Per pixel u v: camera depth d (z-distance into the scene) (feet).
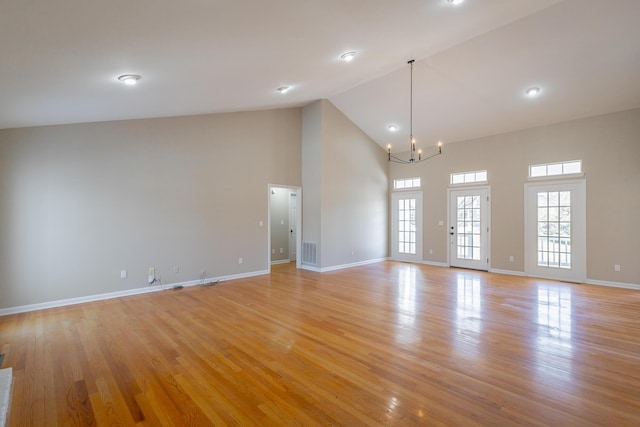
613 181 17.51
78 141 14.61
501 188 21.61
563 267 19.16
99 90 10.69
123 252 15.80
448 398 7.04
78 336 10.69
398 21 10.31
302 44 10.57
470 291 16.62
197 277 18.30
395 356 9.12
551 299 15.01
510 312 13.07
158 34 7.68
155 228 16.79
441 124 22.31
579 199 18.56
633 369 8.30
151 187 16.67
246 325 11.66
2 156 12.96
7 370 8.18
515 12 11.87
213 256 18.95
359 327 11.41
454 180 24.23
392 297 15.47
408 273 21.65
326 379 7.89
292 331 11.07
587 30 12.95
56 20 6.12
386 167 27.73
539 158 20.03
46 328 11.43
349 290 16.90
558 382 7.68
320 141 22.30
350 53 12.64
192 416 6.49
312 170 22.89
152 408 6.77
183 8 6.72
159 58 9.12
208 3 6.73
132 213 16.07
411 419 6.32
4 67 7.75
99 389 7.50
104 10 6.11
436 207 24.98
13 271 13.15
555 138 19.44
